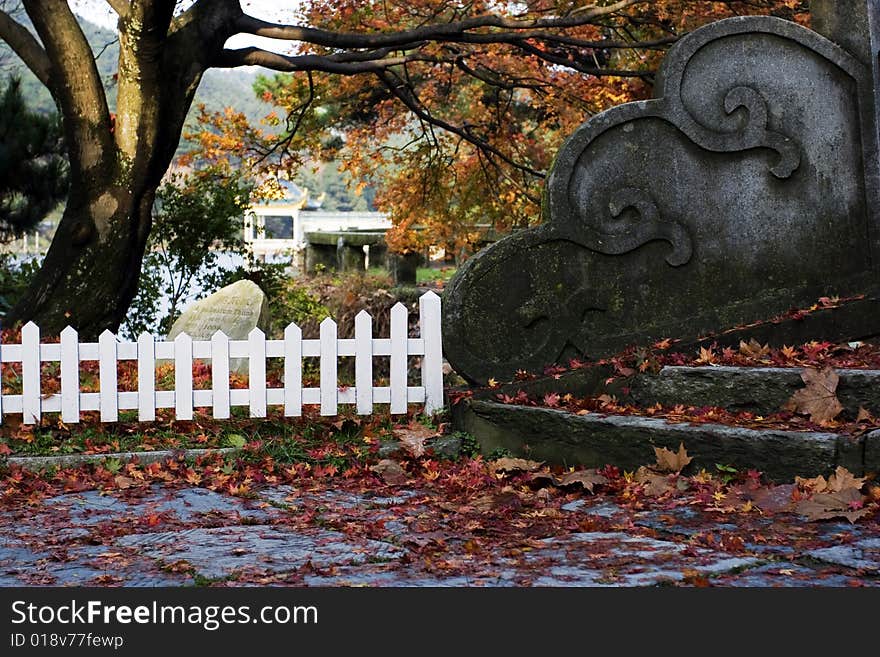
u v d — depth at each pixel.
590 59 17.94
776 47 8.31
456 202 20.50
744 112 8.27
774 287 8.33
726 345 8.03
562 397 7.81
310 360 12.64
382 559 4.87
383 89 17.30
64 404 7.51
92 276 12.10
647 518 5.55
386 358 13.91
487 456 7.55
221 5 12.30
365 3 14.73
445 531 5.41
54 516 5.97
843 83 8.36
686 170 8.23
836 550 4.70
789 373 6.71
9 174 17.48
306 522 5.74
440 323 7.84
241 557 4.94
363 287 16.23
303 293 15.81
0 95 18.12
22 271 17.73
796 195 8.34
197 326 11.98
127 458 7.23
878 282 8.30
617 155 8.14
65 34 11.77
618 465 6.77
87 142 12.02
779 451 6.00
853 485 5.56
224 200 15.56
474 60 16.48
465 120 18.69
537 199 17.77
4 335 10.51
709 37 8.20
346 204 57.06
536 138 20.23
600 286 8.13
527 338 8.03
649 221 8.17
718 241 8.27
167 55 12.02
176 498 6.48
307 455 7.34
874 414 6.41
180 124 12.26
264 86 18.66
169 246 15.56
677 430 6.44
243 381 9.82
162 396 7.58
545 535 5.28
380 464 7.07
